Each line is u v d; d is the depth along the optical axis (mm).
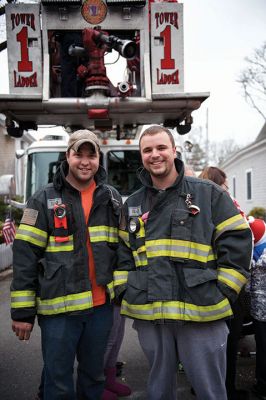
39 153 6578
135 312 2482
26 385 3650
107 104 4434
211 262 2467
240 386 3520
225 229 2457
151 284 2424
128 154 6574
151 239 2479
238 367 3922
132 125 6004
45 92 4352
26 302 2586
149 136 2520
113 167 6562
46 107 4480
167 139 2521
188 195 2486
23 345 4648
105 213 2729
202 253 2414
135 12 4387
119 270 2641
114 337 3256
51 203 2656
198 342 2422
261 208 16469
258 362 3301
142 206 2600
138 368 3990
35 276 2637
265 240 3186
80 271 2607
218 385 2463
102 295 2713
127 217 2627
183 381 3693
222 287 2400
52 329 2582
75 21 4363
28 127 5523
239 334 3105
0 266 8469
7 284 7703
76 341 2646
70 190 2689
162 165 2504
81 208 2680
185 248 2412
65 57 4754
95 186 2777
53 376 2578
